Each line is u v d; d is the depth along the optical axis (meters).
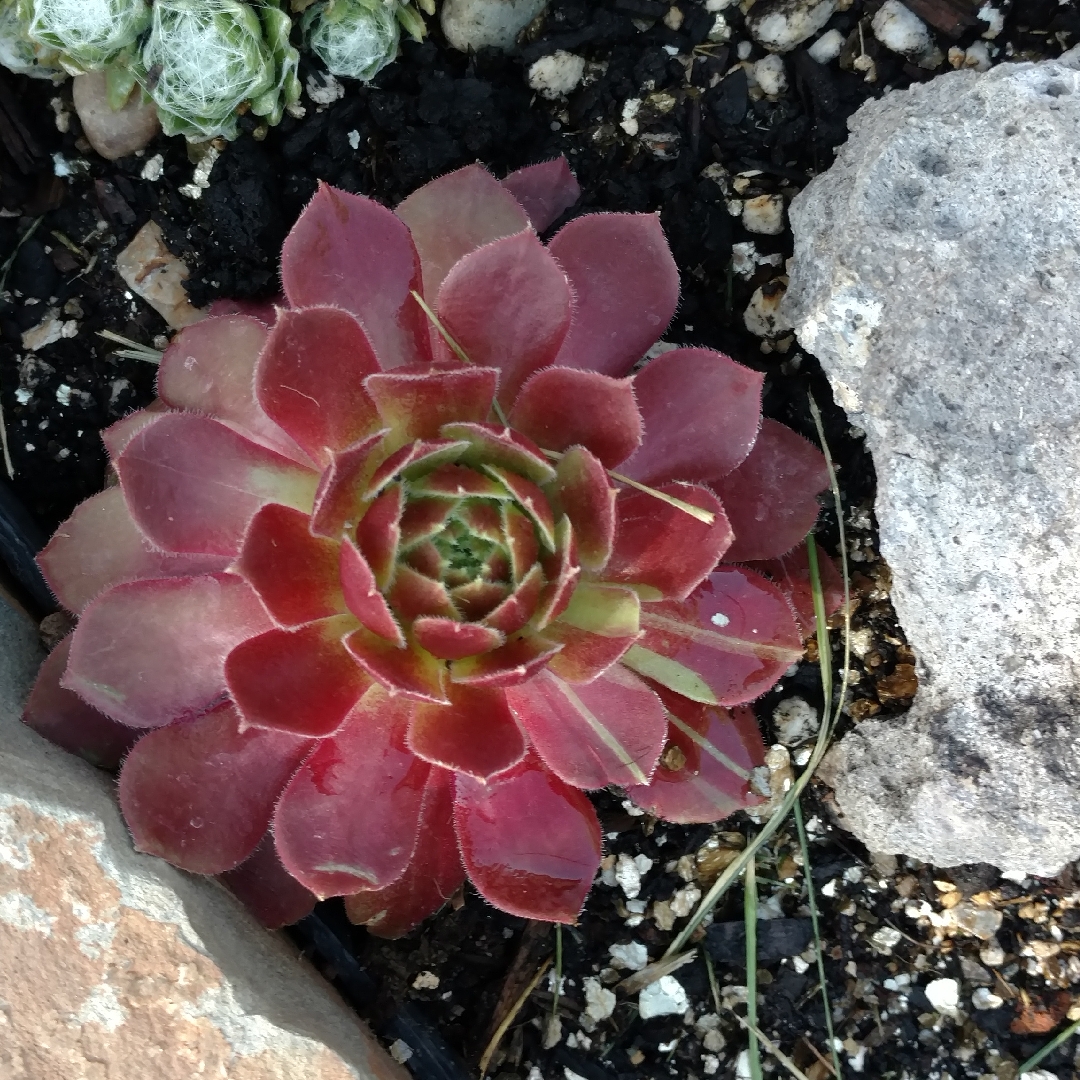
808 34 0.28
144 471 0.23
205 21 0.26
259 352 0.25
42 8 0.26
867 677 0.28
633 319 0.25
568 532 0.22
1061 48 0.28
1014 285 0.25
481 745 0.22
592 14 0.29
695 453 0.24
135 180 0.29
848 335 0.26
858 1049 0.28
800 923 0.28
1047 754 0.26
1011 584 0.25
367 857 0.23
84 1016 0.23
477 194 0.25
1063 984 0.28
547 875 0.24
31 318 0.29
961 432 0.25
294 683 0.23
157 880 0.24
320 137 0.29
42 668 0.25
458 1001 0.28
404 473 0.22
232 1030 0.23
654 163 0.29
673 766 0.25
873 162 0.25
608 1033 0.28
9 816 0.23
